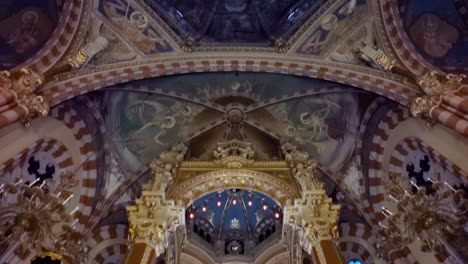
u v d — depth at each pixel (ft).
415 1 48.47
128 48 50.39
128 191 53.11
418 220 35.86
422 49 47.11
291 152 52.75
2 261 39.37
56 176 48.91
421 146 48.06
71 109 50.03
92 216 49.75
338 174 53.72
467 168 39.52
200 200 60.95
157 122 55.67
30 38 45.62
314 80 53.88
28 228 32.01
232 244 61.00
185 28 53.83
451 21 48.03
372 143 53.31
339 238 52.44
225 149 53.57
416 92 44.04
